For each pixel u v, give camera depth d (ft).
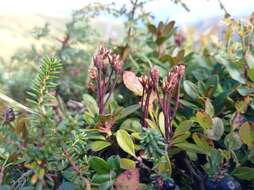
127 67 0.71
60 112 0.57
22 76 0.92
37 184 0.43
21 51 1.01
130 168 0.47
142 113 0.55
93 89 0.63
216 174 0.50
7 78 0.92
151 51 0.79
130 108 0.54
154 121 0.53
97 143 0.50
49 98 0.43
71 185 0.45
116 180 0.45
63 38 1.01
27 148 0.41
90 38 1.00
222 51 0.78
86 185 0.44
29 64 0.99
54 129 0.42
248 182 0.54
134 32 0.87
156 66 0.66
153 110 0.57
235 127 0.54
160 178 0.47
